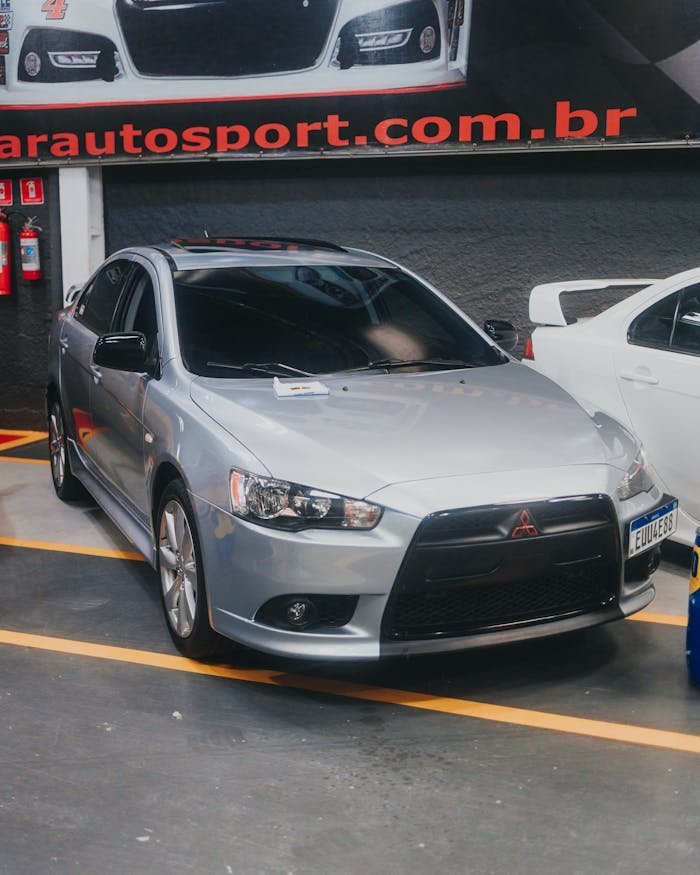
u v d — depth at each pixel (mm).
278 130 7883
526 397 4418
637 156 7332
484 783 3219
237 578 3699
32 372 8938
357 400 4227
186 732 3561
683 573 5215
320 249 5590
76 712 3713
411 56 7473
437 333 5039
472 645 3635
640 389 5230
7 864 2797
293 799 3129
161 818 3023
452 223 7855
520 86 7262
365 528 3543
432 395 4340
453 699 3809
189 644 4078
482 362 4914
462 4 7281
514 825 2986
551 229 7633
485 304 7891
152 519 4469
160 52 8031
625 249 7492
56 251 8680
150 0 7973
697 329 5043
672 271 7414
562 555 3662
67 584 5086
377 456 3736
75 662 4152
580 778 3246
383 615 3561
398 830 2961
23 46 8352
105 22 8117
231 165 8305
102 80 8211
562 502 3652
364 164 7969
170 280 4934
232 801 3115
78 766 3328
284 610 3645
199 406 4176
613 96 7070
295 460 3703
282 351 4641
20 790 3178
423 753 3410
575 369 5621
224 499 3738
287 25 7699
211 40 7887
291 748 3447
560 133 7238
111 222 8711
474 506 3549
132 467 4828
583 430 4113
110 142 8289
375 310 5035
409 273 5438
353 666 4102
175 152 8148
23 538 5855
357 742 3486
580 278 7637
